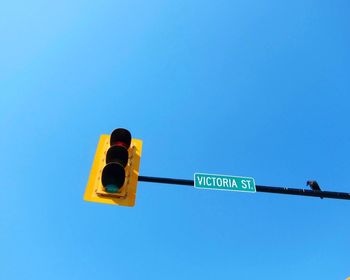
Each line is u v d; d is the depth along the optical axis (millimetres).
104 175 6277
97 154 6789
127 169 6695
